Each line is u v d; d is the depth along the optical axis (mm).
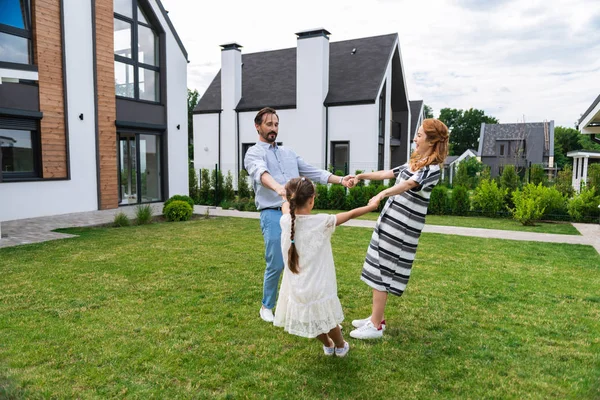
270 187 2807
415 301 3742
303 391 2230
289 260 2361
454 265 5113
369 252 2902
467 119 64000
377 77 16469
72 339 2852
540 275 4664
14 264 4906
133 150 11672
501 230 8211
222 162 18812
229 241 6504
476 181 19953
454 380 2363
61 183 9672
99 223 8297
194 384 2287
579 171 16531
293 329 2393
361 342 2865
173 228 7914
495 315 3408
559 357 2656
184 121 13094
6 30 8492
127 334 2945
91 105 10250
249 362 2551
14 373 2367
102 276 4426
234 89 18188
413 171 2752
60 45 9477
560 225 9133
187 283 4199
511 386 2295
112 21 10656
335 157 16891
